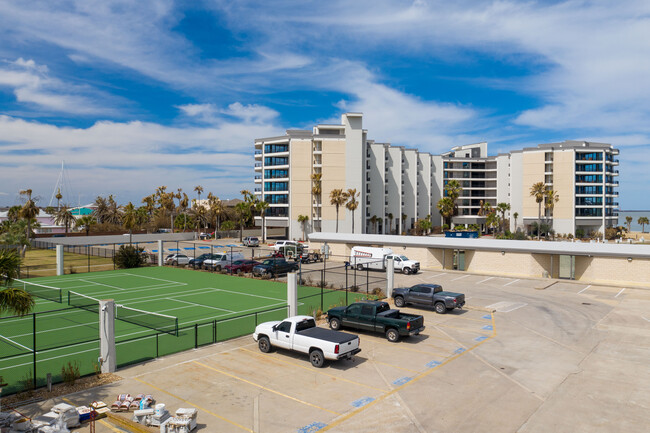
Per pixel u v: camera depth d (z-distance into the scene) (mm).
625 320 26125
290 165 95562
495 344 21453
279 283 41438
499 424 13164
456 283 39875
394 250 52594
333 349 17656
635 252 38094
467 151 137625
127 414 13828
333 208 95812
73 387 16047
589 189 103062
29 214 71625
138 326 25281
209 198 134625
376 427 12961
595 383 16422
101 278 44844
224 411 14062
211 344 21469
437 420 13406
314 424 13141
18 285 39438
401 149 117688
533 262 43625
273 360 19109
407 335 21688
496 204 124938
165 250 73875
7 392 15523
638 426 13086
